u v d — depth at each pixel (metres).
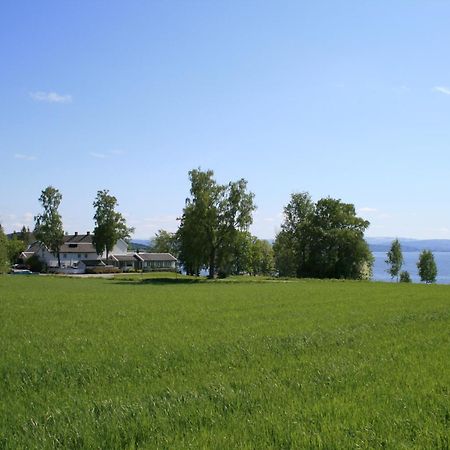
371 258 104.44
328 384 11.55
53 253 136.88
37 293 49.38
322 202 106.19
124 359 15.05
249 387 11.22
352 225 104.94
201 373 13.25
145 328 23.27
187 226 89.38
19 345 18.05
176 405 9.75
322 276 104.25
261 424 8.43
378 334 20.80
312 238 105.81
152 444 7.63
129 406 9.66
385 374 12.56
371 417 8.86
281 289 58.81
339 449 7.37
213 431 8.20
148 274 118.19
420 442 7.62
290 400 10.03
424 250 140.38
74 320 26.61
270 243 151.25
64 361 14.84
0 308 33.28
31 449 7.62
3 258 93.38
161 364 14.55
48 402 10.48
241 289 59.22
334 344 18.25
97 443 7.77
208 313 30.55
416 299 41.75
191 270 100.19
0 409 9.97
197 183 89.62
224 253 91.56
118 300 41.19
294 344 18.14
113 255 156.62
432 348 16.94
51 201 132.88
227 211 89.88
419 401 9.87
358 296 45.88
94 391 11.40
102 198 128.38
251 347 17.42
